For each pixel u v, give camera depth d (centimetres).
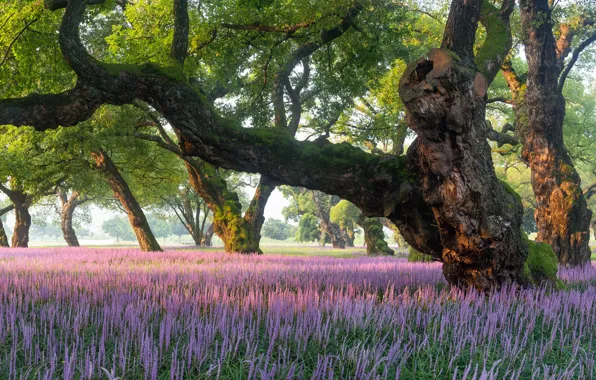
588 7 1590
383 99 2227
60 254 2167
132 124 2181
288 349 438
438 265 1543
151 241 2550
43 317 524
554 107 1616
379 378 370
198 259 1748
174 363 377
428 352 439
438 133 630
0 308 552
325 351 430
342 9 1384
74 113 813
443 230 739
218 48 1541
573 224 1617
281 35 1548
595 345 526
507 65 1897
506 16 1044
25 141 2284
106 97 809
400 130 2427
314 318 501
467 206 679
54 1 872
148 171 2942
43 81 1369
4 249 2919
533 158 1680
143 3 1655
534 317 575
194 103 796
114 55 1694
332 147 834
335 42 1630
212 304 625
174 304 594
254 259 1797
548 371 391
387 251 3189
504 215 721
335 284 904
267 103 1947
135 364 390
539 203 1678
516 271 774
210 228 6275
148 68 800
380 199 814
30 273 1029
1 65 1228
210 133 801
